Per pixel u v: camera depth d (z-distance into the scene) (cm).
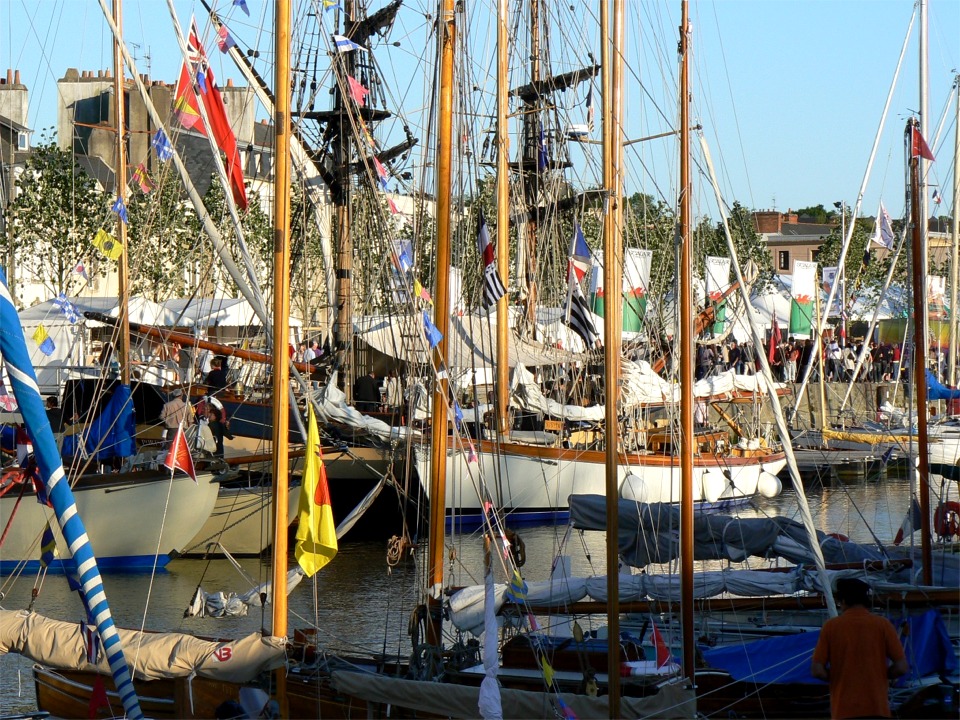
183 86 1435
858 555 1820
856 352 5184
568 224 3647
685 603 1459
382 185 1867
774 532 1773
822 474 4184
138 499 2628
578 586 1667
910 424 1764
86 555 733
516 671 1495
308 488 1393
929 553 1723
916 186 1778
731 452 3900
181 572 2633
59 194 4931
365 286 3108
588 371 3566
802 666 1444
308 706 1446
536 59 3444
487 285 2064
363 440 3094
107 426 2681
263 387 3284
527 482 3266
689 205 1537
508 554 1645
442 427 1661
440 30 1752
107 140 7081
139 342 2930
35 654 1489
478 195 2453
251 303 1419
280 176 1332
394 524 3262
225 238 3225
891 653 1139
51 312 3891
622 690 1421
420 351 2217
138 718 734
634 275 3181
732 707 1437
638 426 3512
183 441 1908
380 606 2270
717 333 4181
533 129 3600
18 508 2567
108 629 735
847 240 4391
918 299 1766
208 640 1451
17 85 6850
